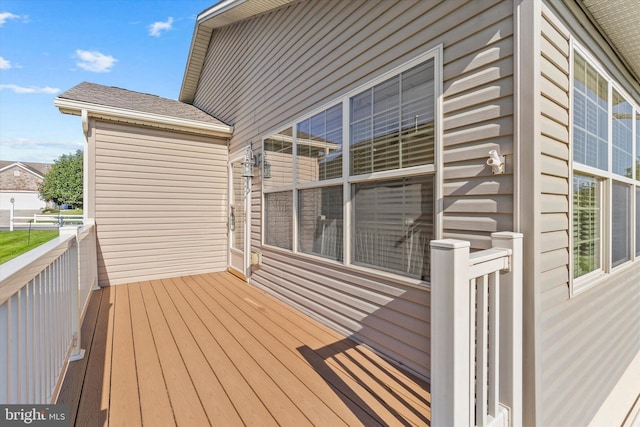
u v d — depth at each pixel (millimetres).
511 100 1663
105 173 4777
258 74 4645
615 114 2711
